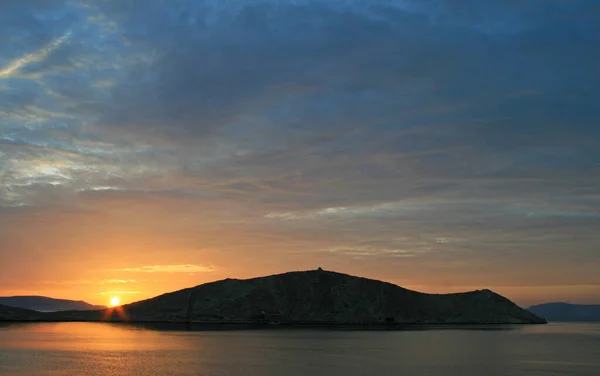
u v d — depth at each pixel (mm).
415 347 105000
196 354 86250
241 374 61500
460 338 140000
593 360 81750
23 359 75438
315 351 93250
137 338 128250
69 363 71250
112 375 60250
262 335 147250
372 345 109812
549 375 63781
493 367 71000
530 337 151250
